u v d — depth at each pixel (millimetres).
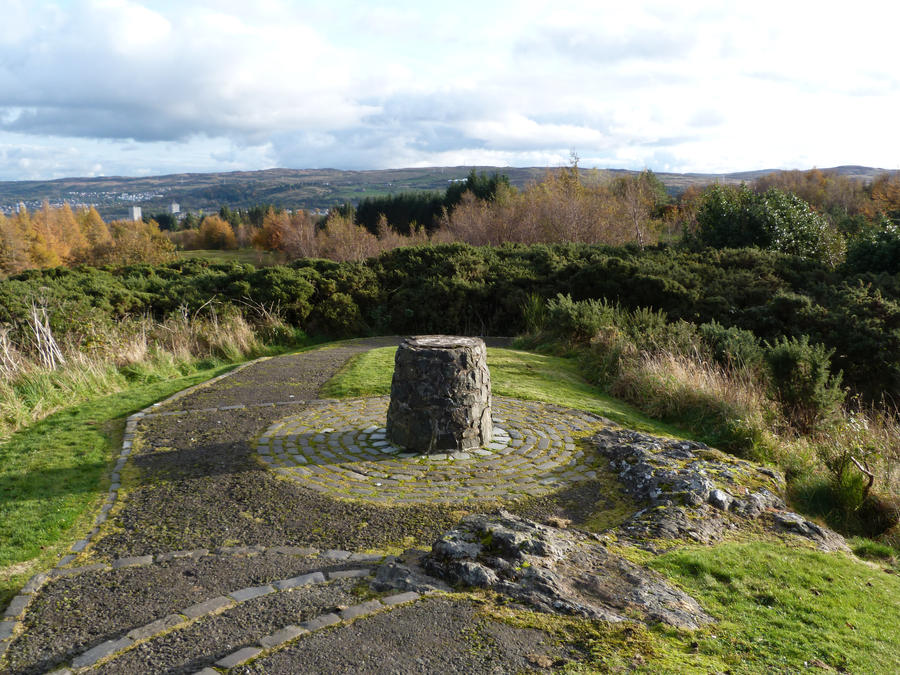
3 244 62469
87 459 5852
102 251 64562
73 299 12734
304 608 3178
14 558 3920
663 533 4305
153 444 6289
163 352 10852
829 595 3568
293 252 61500
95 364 9375
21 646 2904
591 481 5410
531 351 12320
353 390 8492
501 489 5168
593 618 3041
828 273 16156
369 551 4027
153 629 2982
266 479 5301
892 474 6023
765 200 20281
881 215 18234
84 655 2777
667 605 3242
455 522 4512
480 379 6215
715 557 3895
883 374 11609
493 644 2818
